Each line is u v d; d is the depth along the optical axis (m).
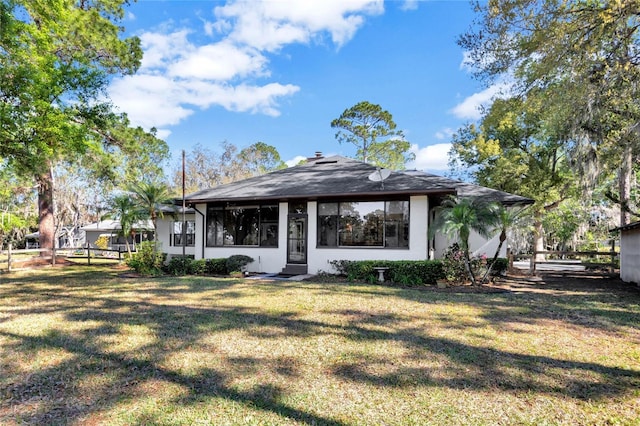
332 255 11.81
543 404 3.06
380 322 5.63
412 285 9.56
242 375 3.64
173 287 9.20
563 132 11.63
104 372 3.74
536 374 3.66
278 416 2.88
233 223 13.45
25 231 33.41
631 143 10.09
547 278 11.72
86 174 22.05
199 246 13.84
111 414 2.91
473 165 22.66
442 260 9.98
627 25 9.28
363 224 11.59
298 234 12.58
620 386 3.40
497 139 21.23
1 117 8.98
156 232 15.78
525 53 10.03
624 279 11.00
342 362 3.98
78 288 9.23
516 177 20.09
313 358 4.10
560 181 19.77
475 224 9.26
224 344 4.58
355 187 11.60
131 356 4.17
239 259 12.24
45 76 9.88
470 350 4.35
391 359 4.06
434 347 4.45
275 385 3.42
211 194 13.84
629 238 10.58
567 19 9.23
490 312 6.31
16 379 3.57
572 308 6.66
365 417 2.86
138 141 17.77
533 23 9.41
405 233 11.09
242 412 2.94
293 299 7.47
